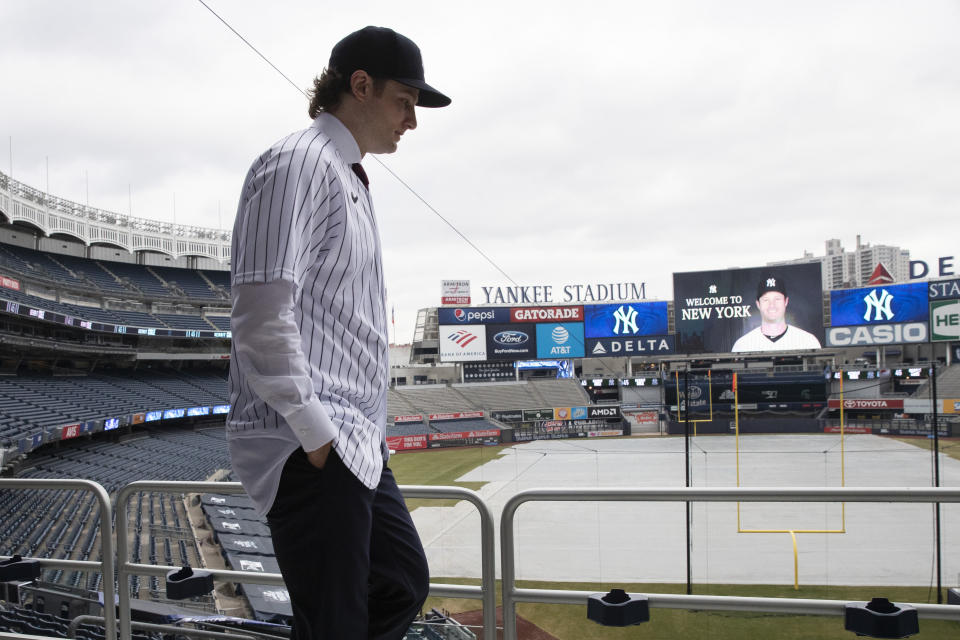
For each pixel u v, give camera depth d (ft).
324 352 4.81
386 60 5.26
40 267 123.44
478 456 126.82
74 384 111.75
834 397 167.63
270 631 8.25
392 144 5.71
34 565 8.98
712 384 166.61
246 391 4.96
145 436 119.96
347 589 4.77
